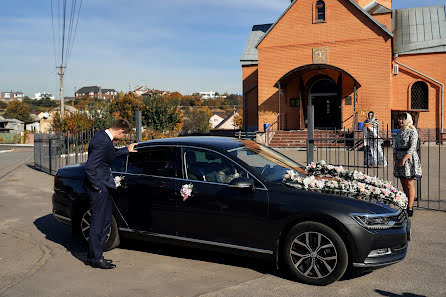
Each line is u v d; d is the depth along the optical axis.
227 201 4.58
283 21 24.17
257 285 4.23
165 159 5.14
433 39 25.22
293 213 4.25
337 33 22.94
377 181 5.03
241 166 4.70
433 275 4.42
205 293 4.05
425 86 24.80
